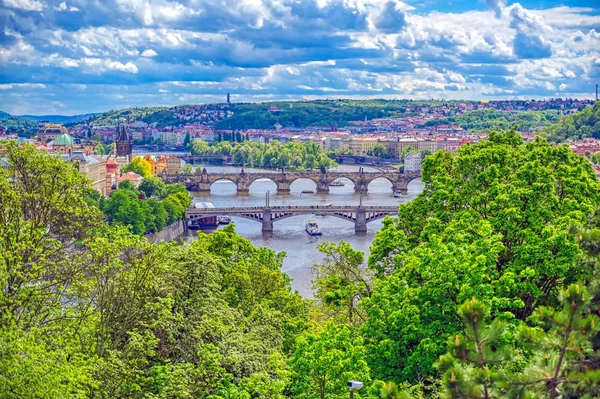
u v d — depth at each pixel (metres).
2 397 59.44
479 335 44.00
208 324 81.62
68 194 83.44
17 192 78.88
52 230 83.31
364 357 82.12
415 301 85.75
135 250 84.31
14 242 73.88
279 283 127.50
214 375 74.31
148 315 79.69
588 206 97.50
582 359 43.91
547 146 115.31
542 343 44.00
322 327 106.62
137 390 70.94
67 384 64.50
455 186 113.94
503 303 79.56
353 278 122.25
